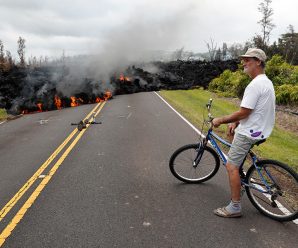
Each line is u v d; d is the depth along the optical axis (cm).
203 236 465
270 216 510
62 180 700
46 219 527
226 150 892
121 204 571
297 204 529
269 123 482
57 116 1719
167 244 448
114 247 445
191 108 1820
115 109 1820
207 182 661
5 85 2247
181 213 533
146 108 1809
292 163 839
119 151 917
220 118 526
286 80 2306
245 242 449
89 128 1278
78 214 540
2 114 1920
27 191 648
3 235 485
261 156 865
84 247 447
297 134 1403
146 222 507
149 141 1027
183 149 643
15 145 1077
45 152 948
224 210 518
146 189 634
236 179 500
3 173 780
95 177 711
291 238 457
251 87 468
